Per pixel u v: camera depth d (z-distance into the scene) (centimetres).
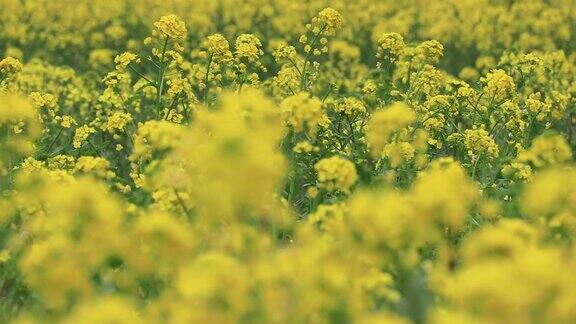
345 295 620
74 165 1123
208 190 703
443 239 730
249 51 1334
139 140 827
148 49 2227
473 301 545
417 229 667
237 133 666
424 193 662
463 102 1370
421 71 1396
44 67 1806
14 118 1124
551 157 991
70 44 2234
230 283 586
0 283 817
